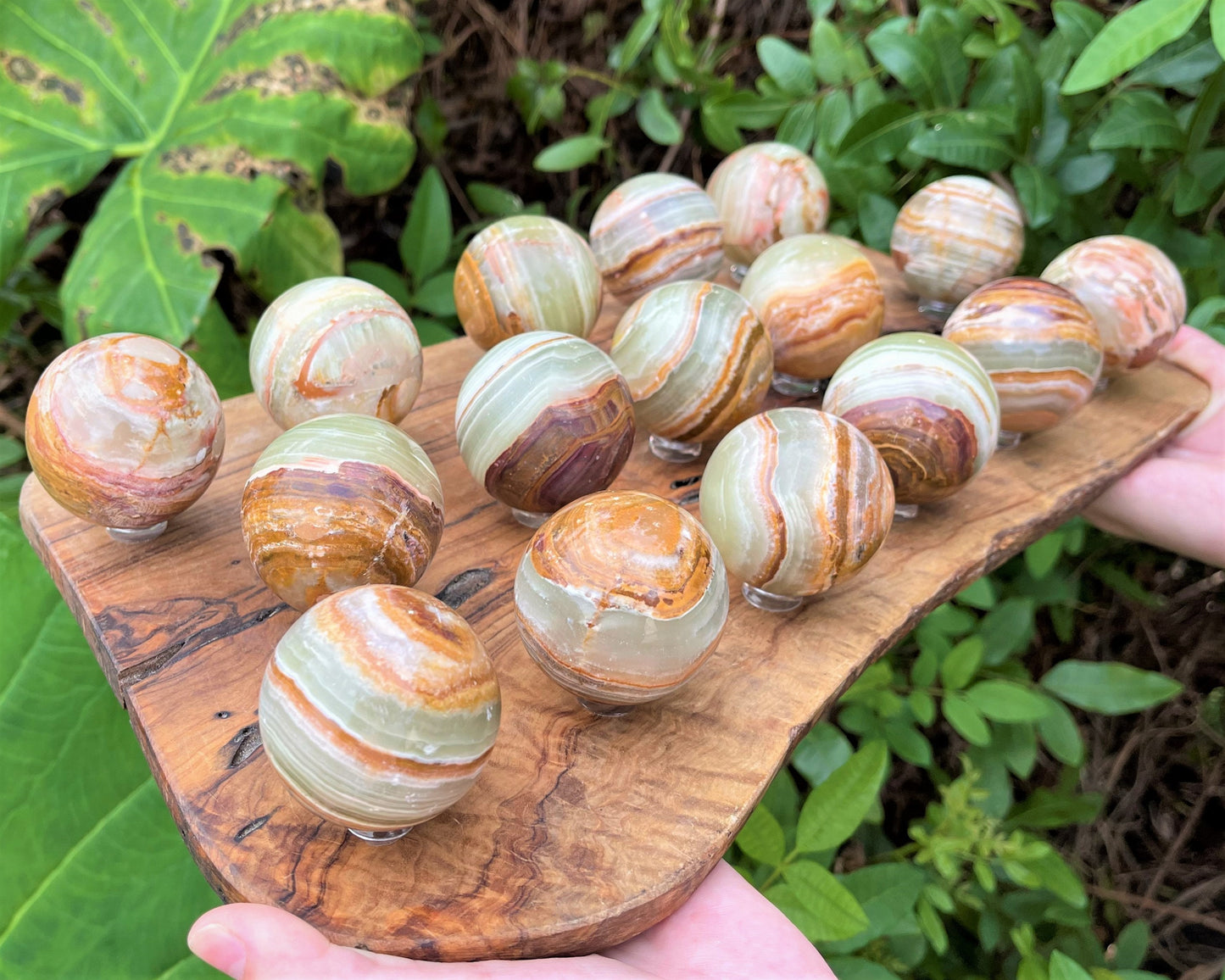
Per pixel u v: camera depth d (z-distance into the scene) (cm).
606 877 21
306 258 38
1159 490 39
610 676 22
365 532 23
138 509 26
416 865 20
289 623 26
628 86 50
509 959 20
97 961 27
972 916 44
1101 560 51
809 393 37
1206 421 41
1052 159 40
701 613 22
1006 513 32
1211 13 31
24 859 28
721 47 53
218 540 28
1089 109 41
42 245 45
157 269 35
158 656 24
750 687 25
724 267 45
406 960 19
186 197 37
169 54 40
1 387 49
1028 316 32
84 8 39
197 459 26
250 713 23
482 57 57
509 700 24
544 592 22
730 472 26
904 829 52
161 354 26
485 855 21
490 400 27
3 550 31
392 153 40
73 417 24
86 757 29
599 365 28
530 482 27
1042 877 37
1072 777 47
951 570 30
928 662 39
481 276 33
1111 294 36
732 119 46
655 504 23
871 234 45
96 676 30
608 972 20
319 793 19
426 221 44
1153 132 37
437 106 52
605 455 27
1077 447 36
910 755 38
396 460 24
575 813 22
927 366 29
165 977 27
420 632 19
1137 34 31
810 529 25
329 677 19
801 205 40
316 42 38
